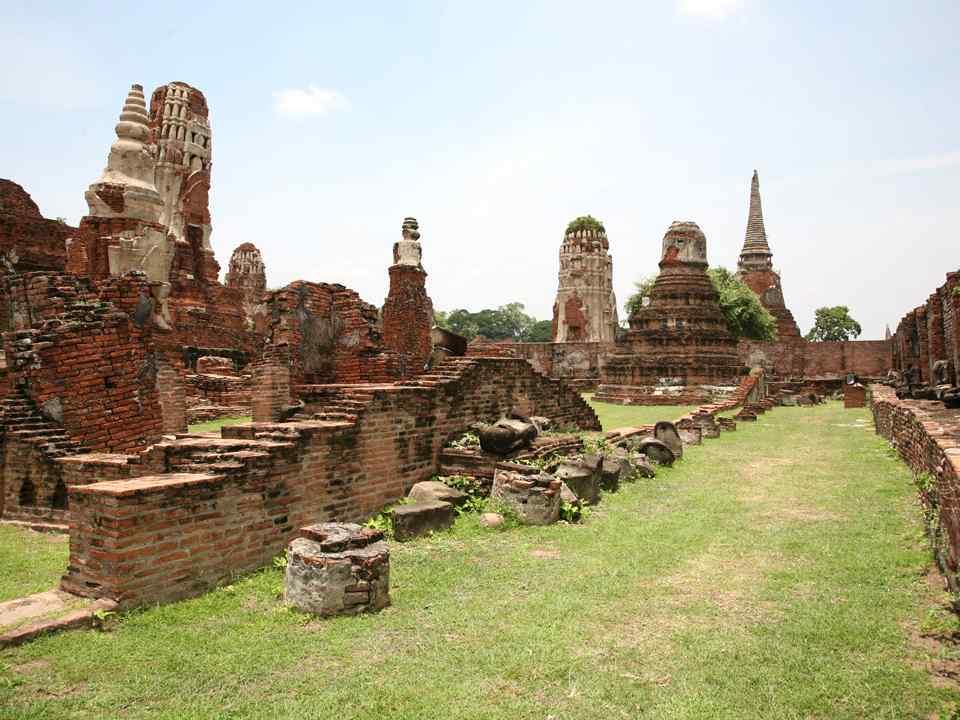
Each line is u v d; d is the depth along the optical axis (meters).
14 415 10.80
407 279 23.06
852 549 8.88
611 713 5.03
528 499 10.44
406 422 11.46
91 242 14.91
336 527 7.47
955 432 10.75
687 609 7.00
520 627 6.55
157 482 7.11
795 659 5.80
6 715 4.79
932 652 5.89
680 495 12.76
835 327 99.19
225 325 34.09
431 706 5.11
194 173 34.03
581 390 51.78
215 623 6.58
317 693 5.27
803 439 21.44
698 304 41.12
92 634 6.17
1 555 8.71
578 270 59.16
